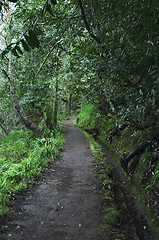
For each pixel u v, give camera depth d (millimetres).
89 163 6234
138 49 1978
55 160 6441
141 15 1451
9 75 7898
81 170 5570
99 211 3260
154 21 1461
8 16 5918
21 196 3766
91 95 4617
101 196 3846
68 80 5691
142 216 3320
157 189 3494
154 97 2066
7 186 3918
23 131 12633
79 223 2914
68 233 2660
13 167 4922
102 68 2504
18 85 8172
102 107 5027
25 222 2900
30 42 973
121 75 2463
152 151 4285
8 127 15094
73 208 3375
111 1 1782
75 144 9211
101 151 7711
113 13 1870
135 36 1675
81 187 4336
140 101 2410
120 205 3586
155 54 1754
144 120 3004
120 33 2123
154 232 2820
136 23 1593
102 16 2146
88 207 3410
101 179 4785
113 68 2270
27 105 9305
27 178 4605
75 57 3879
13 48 979
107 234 2643
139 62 2002
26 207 3357
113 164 6117
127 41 2043
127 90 2965
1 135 15812
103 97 4332
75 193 4016
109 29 2209
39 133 8367
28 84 8016
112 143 7840
